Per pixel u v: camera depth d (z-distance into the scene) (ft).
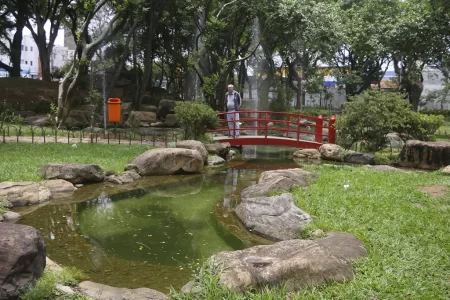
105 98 71.72
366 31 89.35
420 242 18.25
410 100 112.06
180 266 18.31
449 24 82.12
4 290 12.23
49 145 43.70
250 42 85.97
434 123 52.75
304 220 21.91
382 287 13.82
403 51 90.48
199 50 74.74
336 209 23.47
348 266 15.08
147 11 72.64
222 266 14.37
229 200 30.04
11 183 27.55
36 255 13.52
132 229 23.30
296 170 33.14
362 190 27.91
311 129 82.84
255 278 13.74
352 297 13.10
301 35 70.85
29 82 81.46
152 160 37.17
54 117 64.03
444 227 20.20
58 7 101.09
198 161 39.60
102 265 18.22
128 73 87.45
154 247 20.59
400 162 43.65
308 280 14.05
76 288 14.71
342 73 127.44
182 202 29.25
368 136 48.65
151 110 79.71
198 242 21.40
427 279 14.71
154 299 13.99
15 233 13.51
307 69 107.14
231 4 76.28
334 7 71.72
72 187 30.96
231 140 51.13
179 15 77.36
